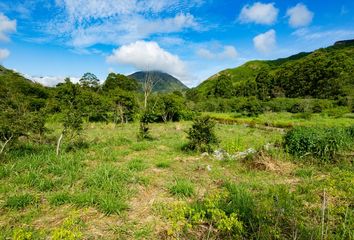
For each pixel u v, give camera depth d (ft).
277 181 24.82
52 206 18.16
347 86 185.06
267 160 30.63
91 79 146.72
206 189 22.20
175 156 36.06
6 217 16.51
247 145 44.75
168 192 21.50
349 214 15.69
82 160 31.48
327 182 22.20
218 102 199.00
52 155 31.45
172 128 83.35
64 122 35.09
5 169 24.56
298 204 17.63
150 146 43.47
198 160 33.68
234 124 109.50
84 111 38.32
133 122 103.96
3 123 29.04
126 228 15.23
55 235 11.12
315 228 13.71
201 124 39.50
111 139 49.70
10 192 20.44
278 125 98.58
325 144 32.09
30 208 17.85
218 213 13.79
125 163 30.94
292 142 34.55
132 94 108.88
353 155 31.96
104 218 16.63
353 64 236.63
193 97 250.16
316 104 152.15
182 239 14.11
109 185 21.40
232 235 14.16
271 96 262.26
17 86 101.60
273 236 13.50
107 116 101.19
